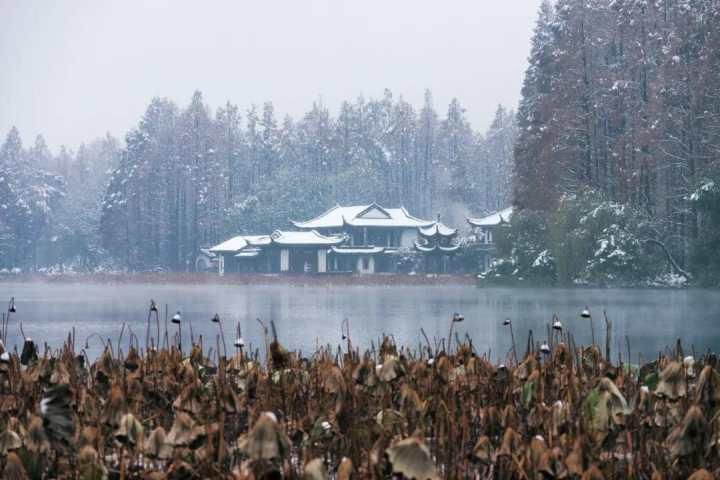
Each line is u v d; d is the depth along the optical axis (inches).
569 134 4726.9
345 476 225.1
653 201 4446.4
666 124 4252.0
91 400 343.0
